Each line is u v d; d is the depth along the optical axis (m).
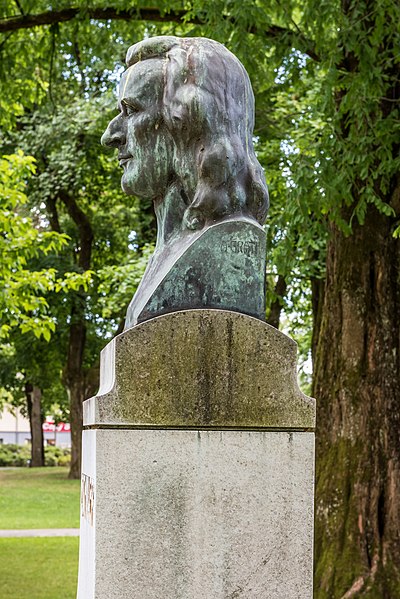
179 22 10.31
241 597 4.07
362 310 9.17
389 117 8.54
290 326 20.39
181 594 4.04
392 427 9.05
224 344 4.17
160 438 4.08
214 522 4.09
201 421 4.12
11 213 11.97
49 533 16.84
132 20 10.59
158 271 4.45
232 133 4.47
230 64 4.55
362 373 9.12
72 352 26.86
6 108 12.49
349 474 9.00
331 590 8.67
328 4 8.43
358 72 8.67
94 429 4.14
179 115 4.42
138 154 4.58
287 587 4.12
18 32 12.12
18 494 25.53
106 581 3.98
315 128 11.98
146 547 4.02
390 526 8.85
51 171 21.97
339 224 8.54
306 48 9.29
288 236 8.95
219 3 8.76
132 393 4.08
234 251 4.36
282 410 4.20
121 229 25.73
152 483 4.05
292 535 4.14
